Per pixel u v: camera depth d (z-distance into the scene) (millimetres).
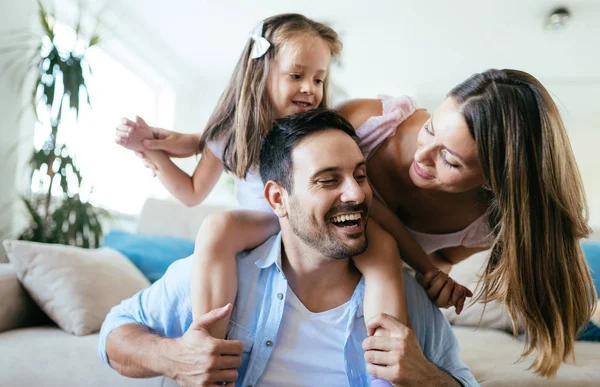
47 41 2807
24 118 2721
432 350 1153
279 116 1337
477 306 2008
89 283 1787
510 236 1009
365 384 1084
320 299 1127
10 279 1759
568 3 3283
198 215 2484
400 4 3375
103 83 3850
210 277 1052
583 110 4367
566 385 1370
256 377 1080
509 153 961
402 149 1170
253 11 3572
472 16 3492
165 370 996
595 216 4168
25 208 2688
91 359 1435
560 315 1061
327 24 1577
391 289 1055
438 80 4664
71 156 2629
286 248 1110
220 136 1404
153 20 3727
